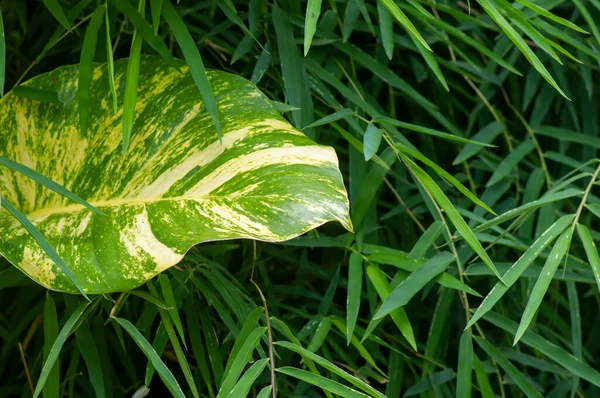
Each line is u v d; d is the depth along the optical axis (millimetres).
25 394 1403
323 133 1493
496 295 1207
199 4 1428
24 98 1266
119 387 1444
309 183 1121
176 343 1179
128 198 1179
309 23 1129
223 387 1143
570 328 1497
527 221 1446
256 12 1359
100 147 1230
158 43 1191
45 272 1127
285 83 1334
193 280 1293
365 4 1443
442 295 1367
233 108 1203
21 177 1242
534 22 1373
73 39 1494
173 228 1124
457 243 1449
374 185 1313
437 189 1228
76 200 1113
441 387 1438
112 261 1121
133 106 1147
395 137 1401
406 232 1493
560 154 1495
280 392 1397
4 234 1163
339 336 1485
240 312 1276
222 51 1483
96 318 1355
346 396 1149
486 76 1481
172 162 1184
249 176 1140
